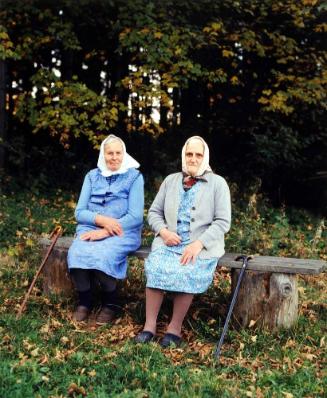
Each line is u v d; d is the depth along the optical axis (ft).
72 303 16.63
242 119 34.78
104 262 15.15
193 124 35.14
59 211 26.81
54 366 12.46
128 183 16.25
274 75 32.83
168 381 11.90
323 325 15.31
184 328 15.21
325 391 11.69
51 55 33.17
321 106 32.48
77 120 29.78
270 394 11.53
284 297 14.65
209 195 15.08
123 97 32.91
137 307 16.31
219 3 30.63
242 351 13.66
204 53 32.14
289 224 27.91
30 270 19.01
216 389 11.55
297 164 33.60
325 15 32.01
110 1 28.40
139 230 16.26
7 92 33.22
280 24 32.94
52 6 29.19
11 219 24.13
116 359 12.85
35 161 32.48
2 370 11.89
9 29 28.96
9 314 15.46
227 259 15.17
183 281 14.15
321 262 15.19
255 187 30.30
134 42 28.66
